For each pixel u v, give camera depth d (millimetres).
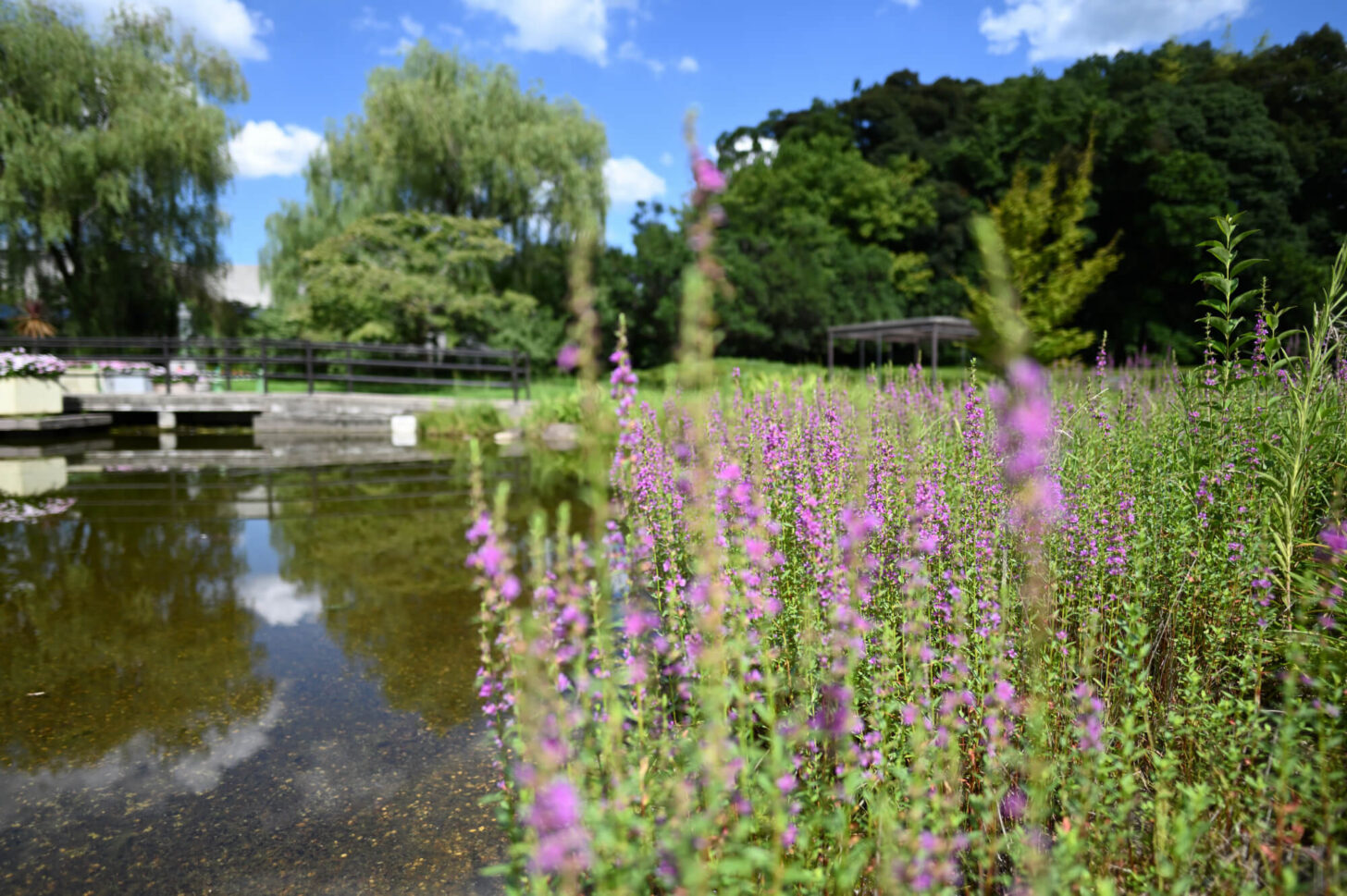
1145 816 1809
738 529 2369
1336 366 3506
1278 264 23344
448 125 25516
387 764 3059
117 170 22688
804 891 1494
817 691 2033
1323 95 31906
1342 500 2490
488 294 25547
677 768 1757
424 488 9594
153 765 3064
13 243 23094
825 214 35250
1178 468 3236
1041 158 32438
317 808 2760
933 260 35469
